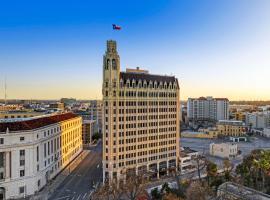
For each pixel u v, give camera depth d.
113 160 151.00
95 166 188.00
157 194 122.62
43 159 147.88
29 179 134.25
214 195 123.50
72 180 156.88
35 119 158.62
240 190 113.69
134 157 160.12
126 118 155.62
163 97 174.62
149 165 167.75
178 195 116.88
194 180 153.38
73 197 130.50
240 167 158.25
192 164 190.25
